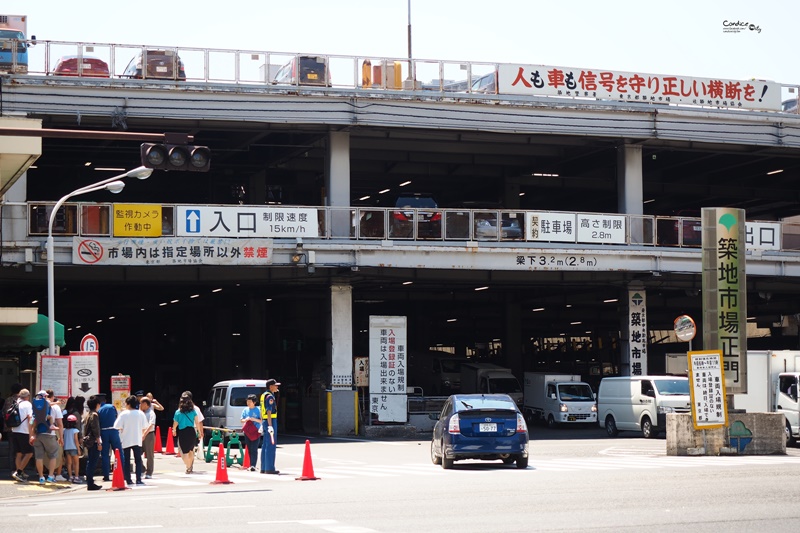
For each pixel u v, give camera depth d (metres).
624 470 21.98
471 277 42.81
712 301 27.98
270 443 23.45
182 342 71.19
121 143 43.28
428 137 43.31
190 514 14.76
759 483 17.95
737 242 28.11
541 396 48.03
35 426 21.81
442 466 24.34
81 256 35.38
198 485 20.78
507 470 22.98
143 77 36.94
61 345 30.06
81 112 36.19
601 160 48.12
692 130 43.09
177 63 37.34
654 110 42.50
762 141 43.97
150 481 22.31
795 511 13.93
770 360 32.72
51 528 13.33
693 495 16.03
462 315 67.38
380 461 27.70
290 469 24.98
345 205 40.22
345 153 40.44
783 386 32.00
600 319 68.25
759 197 58.16
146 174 26.22
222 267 40.28
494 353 80.75
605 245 41.31
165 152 18.92
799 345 57.56
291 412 46.91
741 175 54.03
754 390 33.16
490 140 44.09
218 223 37.09
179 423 24.52
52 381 25.41
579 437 38.78
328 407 41.06
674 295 56.81
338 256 38.59
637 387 37.31
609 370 74.12
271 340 57.97
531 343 83.81
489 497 16.30
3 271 36.66
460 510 14.54
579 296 56.06
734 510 14.07
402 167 50.78
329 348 41.47
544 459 26.97
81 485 21.59
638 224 41.94
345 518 13.88
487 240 40.09
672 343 77.19
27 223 35.16
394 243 39.06
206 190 53.16
